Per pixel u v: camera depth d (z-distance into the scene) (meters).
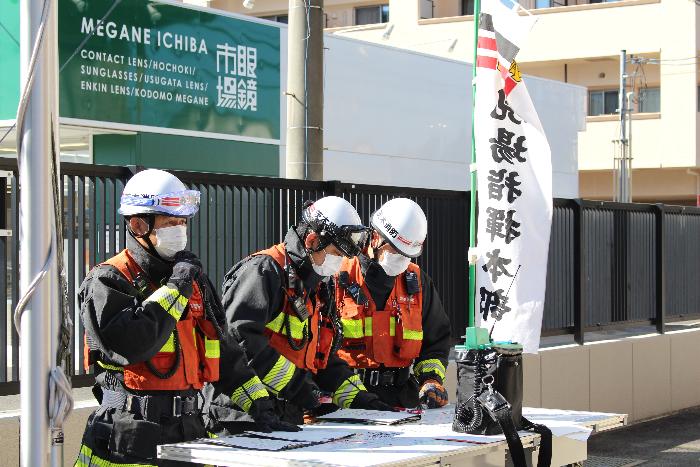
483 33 7.13
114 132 13.07
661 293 12.27
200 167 13.90
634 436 10.70
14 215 6.45
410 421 5.05
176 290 4.34
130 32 12.95
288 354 5.14
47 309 3.77
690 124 34.66
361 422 5.00
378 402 5.39
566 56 35.50
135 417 4.45
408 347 5.86
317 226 5.08
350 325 5.85
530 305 7.18
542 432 4.68
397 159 16.58
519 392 4.73
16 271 6.44
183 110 13.66
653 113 35.16
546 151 7.16
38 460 3.74
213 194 7.45
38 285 3.75
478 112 7.17
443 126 17.55
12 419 6.24
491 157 7.18
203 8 13.94
